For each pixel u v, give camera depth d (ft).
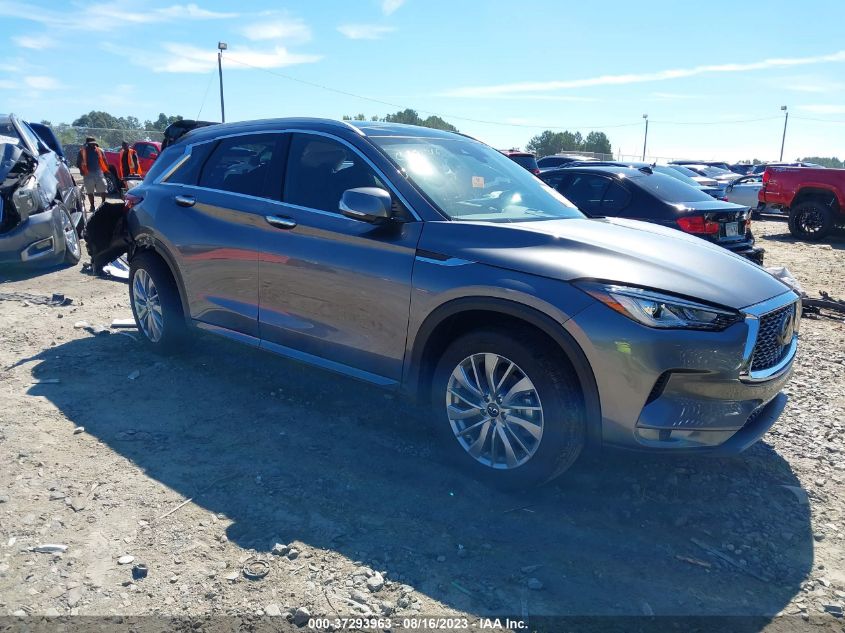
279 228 13.44
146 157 76.95
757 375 10.12
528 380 10.23
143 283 17.07
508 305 10.24
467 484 11.16
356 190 11.52
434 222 11.56
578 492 11.06
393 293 11.60
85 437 12.62
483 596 8.57
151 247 16.71
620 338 9.47
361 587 8.69
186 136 17.03
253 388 15.12
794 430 13.74
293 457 12.03
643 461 12.14
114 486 10.94
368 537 9.73
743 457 12.51
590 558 9.40
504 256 10.56
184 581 8.73
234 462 11.82
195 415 13.70
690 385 9.56
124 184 64.13
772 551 9.70
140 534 9.68
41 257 26.61
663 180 25.81
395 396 14.82
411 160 12.84
